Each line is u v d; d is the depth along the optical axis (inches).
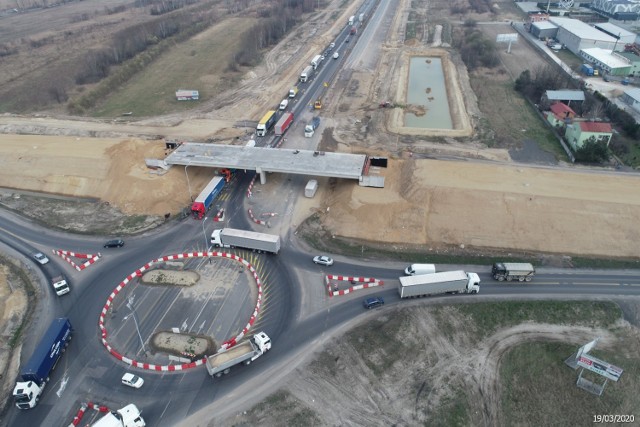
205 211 2987.2
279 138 3885.3
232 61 5693.9
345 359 2027.6
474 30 6889.8
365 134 3941.9
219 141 3848.4
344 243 2770.7
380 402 1867.6
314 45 6368.1
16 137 3853.3
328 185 3272.6
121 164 3309.5
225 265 2578.7
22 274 2551.7
